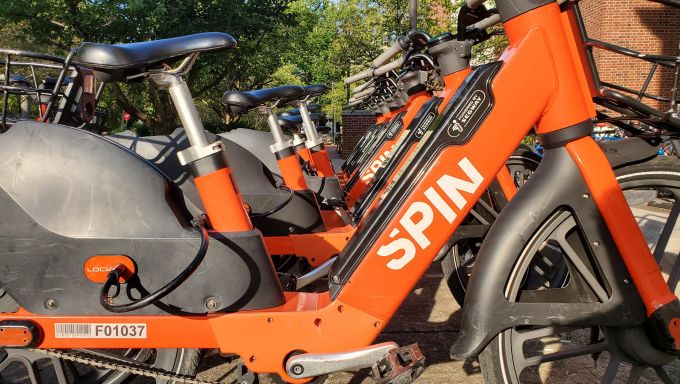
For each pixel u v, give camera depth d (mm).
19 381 2025
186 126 1474
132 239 1445
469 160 1497
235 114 2926
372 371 1462
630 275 1437
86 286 1451
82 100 2025
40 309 1453
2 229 1429
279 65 19078
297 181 2959
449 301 3025
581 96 1473
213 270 1484
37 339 1452
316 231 2846
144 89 14633
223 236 1486
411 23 2846
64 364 1764
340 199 3467
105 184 1449
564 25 1518
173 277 1456
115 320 1465
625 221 1436
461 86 1544
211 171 1486
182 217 1542
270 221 2801
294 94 2996
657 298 1419
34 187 1434
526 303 1427
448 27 12742
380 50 16016
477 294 1440
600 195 1437
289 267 2965
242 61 15422
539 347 2289
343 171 5211
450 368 2145
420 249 1530
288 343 1513
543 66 1455
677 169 1559
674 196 1599
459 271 2633
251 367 1513
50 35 12117
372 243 1539
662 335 1407
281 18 14234
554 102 1460
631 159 1562
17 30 13445
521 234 1443
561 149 1475
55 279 1445
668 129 1610
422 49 2988
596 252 1447
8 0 10984
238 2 12805
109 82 1430
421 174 1521
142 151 2531
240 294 1501
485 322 1418
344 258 1568
